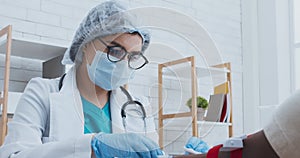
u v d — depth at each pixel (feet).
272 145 1.78
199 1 11.26
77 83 4.06
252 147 1.87
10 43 6.56
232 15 11.98
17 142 3.61
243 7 12.10
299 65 11.60
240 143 1.90
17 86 7.79
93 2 9.18
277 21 11.75
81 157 3.16
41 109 3.97
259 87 11.89
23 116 3.86
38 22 8.32
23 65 7.93
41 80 4.24
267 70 11.76
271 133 1.79
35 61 8.09
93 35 3.20
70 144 3.21
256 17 12.08
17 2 8.11
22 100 4.03
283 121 1.75
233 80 11.68
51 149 3.32
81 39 4.27
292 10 11.88
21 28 8.08
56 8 8.61
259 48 12.00
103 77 3.38
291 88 11.66
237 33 12.02
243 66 11.99
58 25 8.58
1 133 6.37
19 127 3.76
